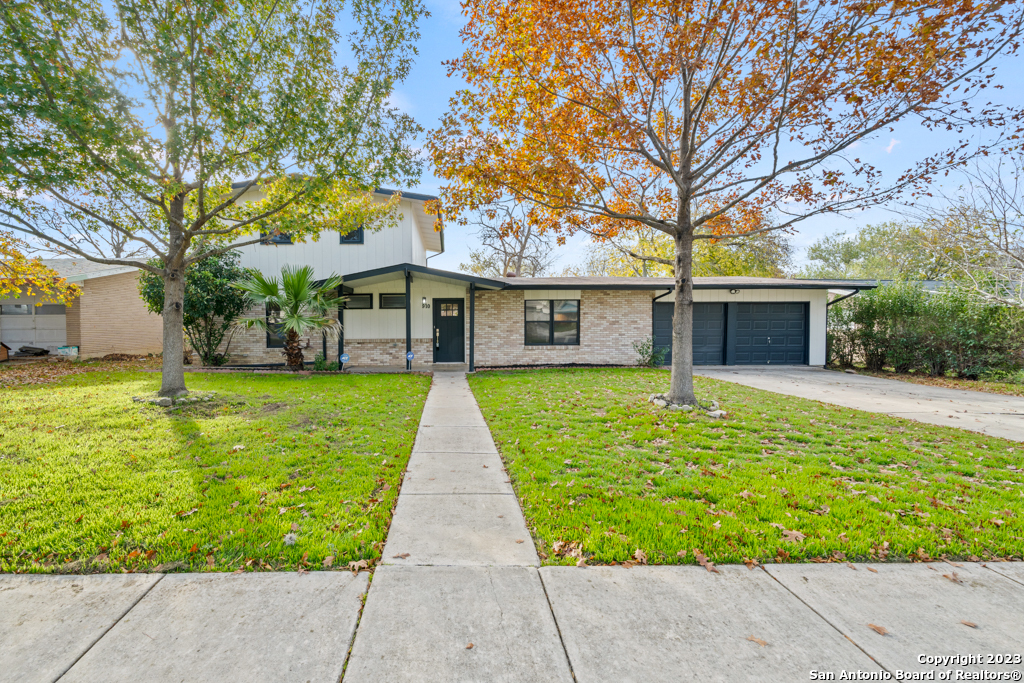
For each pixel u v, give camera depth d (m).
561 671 2.01
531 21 7.41
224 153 7.21
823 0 6.18
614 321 14.95
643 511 3.58
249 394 8.51
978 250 12.33
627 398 8.48
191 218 8.67
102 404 7.25
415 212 15.77
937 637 2.25
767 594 2.58
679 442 5.57
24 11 5.73
